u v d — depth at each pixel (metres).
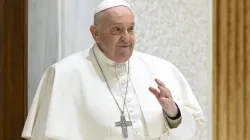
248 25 12.72
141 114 8.20
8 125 10.90
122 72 8.48
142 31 11.78
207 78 12.50
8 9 10.80
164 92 7.67
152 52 11.91
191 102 8.90
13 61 10.85
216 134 12.78
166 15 12.03
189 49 12.29
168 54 12.07
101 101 8.03
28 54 10.84
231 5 12.67
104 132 7.80
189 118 8.66
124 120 7.95
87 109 7.95
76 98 8.07
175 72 9.29
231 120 12.83
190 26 12.30
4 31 10.83
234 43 12.73
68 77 8.20
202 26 12.42
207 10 12.47
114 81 8.36
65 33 10.71
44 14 10.74
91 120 7.89
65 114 7.89
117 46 7.81
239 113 12.85
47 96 8.22
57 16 10.66
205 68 12.49
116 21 7.71
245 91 12.82
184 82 9.15
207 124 12.52
